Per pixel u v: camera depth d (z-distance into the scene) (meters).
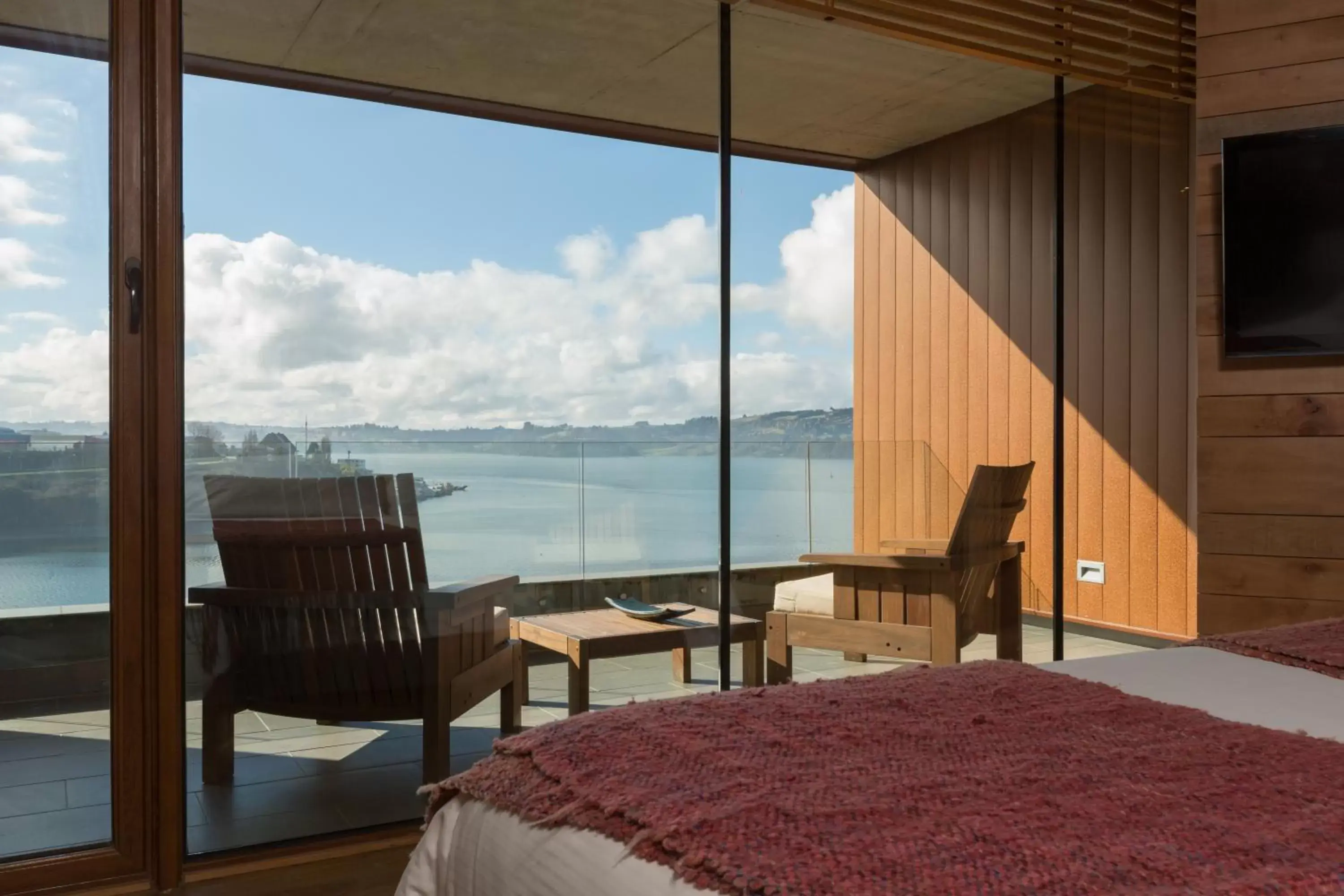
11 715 2.40
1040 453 3.71
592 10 3.06
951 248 3.60
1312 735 1.26
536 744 1.20
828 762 1.08
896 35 3.39
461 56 2.89
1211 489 3.50
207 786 2.58
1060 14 3.59
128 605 2.47
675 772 1.06
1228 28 3.47
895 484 3.53
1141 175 3.83
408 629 2.82
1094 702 1.32
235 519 2.61
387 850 2.69
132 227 2.47
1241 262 3.40
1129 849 0.84
